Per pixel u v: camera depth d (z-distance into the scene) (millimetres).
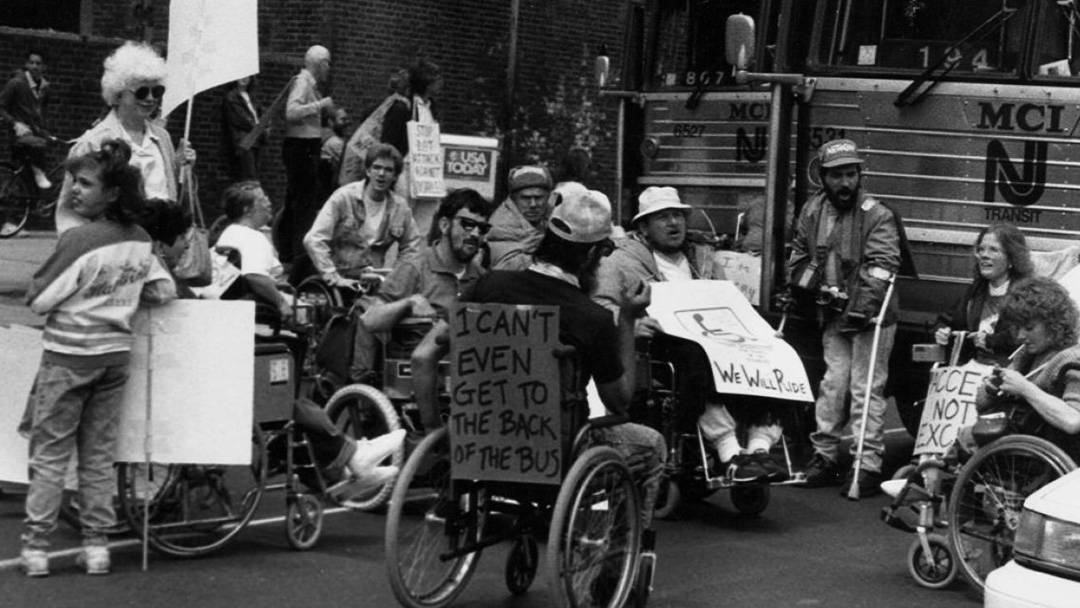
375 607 10695
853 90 16391
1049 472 10977
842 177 15109
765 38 17375
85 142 12453
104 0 32594
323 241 17031
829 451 15391
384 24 33000
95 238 10836
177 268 12422
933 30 16141
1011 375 11109
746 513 14062
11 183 28078
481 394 10000
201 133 30594
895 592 11688
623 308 10445
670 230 14172
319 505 12312
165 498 11891
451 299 13680
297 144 24516
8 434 11977
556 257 10219
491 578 11656
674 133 18688
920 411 16438
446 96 34344
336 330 14258
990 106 15734
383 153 17141
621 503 10445
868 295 14938
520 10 35438
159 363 11367
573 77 36594
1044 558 8867
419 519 13117
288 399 12148
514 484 10398
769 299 16266
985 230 14039
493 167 21500
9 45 29016
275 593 10977
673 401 13445
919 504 11914
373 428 13570
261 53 32156
